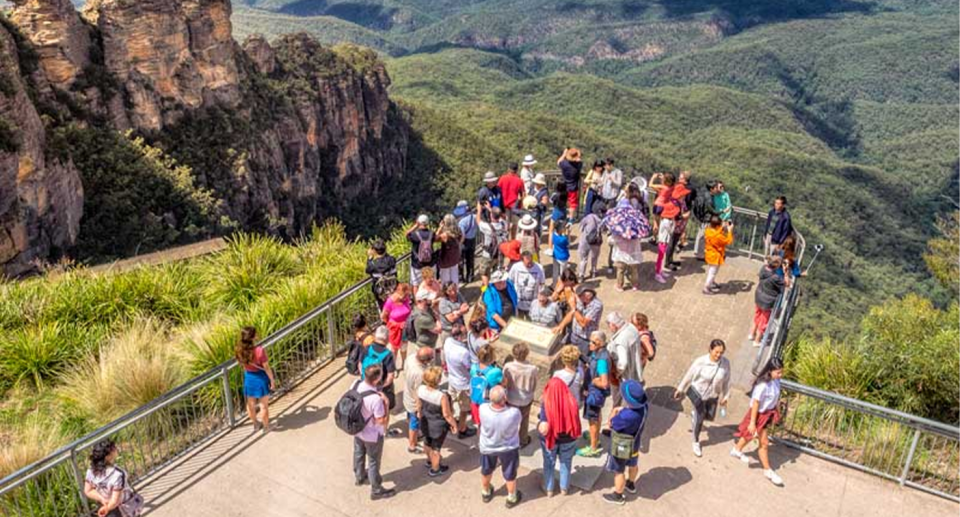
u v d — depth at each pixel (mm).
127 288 15336
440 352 12062
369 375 8477
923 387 14211
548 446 8469
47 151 46812
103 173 57156
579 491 9039
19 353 12680
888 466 9578
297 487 9203
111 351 12414
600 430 10250
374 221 128000
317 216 113750
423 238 13008
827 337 15477
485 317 10469
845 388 14016
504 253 13656
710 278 14891
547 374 10375
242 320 12734
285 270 17219
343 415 8281
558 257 14391
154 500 8977
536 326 10727
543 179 17312
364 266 15719
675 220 15359
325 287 14383
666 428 10453
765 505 8898
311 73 113625
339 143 119938
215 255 18125
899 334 18906
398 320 11203
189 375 11805
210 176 76625
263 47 101938
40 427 10961
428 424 8828
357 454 8938
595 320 10758
